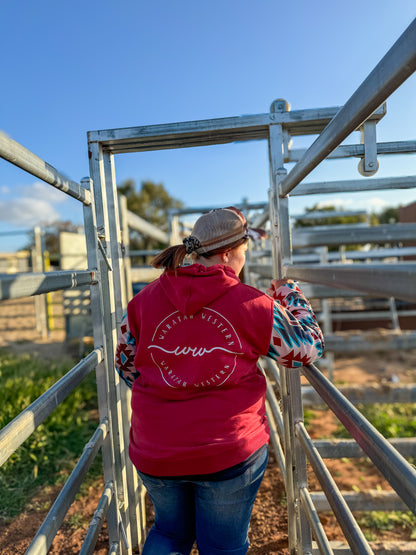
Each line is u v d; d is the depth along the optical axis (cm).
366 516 263
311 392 288
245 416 126
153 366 130
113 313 204
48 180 131
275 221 202
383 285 86
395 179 198
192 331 124
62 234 827
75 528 253
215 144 221
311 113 198
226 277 126
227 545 133
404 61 73
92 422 401
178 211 565
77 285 158
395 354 713
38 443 332
